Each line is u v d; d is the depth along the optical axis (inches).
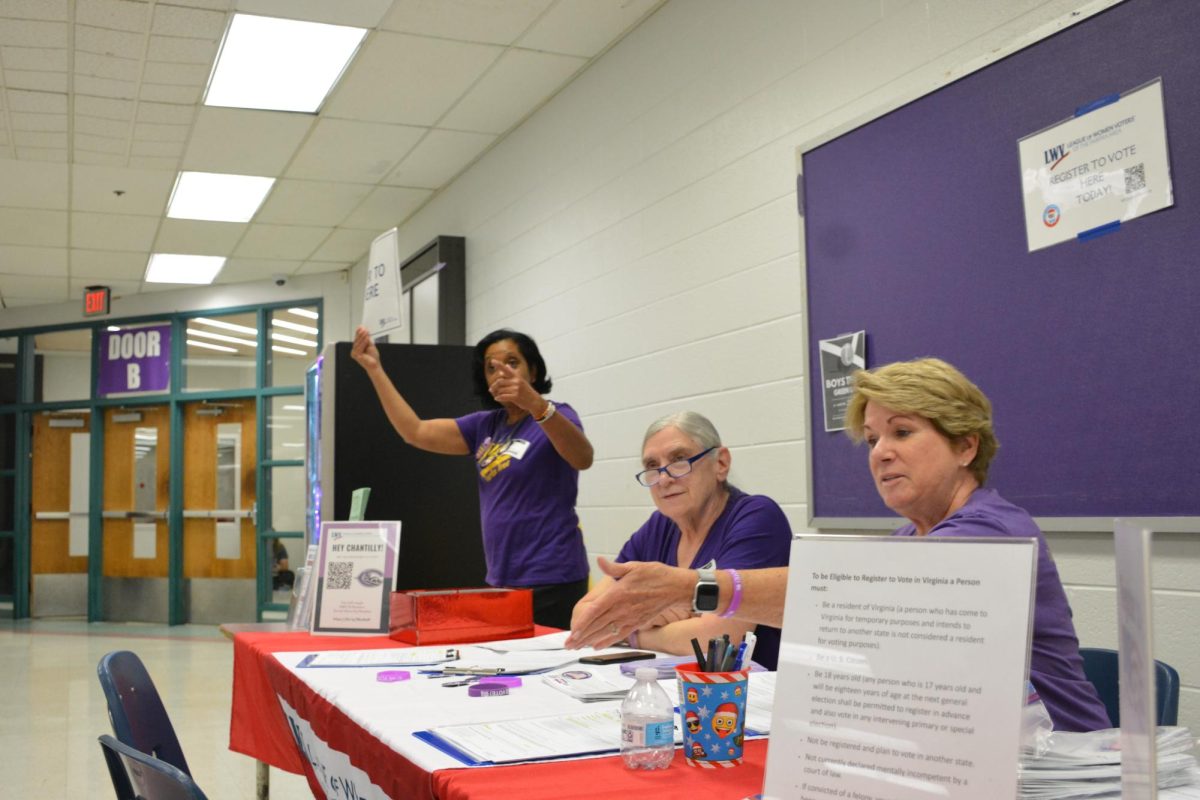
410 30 181.9
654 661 74.0
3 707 212.1
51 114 215.2
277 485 373.4
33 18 171.8
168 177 257.8
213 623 377.7
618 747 47.8
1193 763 37.4
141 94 206.1
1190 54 90.7
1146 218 93.7
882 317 124.0
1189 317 90.0
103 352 396.2
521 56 193.6
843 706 35.3
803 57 140.3
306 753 76.2
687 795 40.1
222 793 147.5
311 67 196.1
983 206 110.6
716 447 88.5
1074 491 99.7
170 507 382.3
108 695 60.8
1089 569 99.1
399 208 290.7
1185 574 90.6
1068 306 100.9
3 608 410.0
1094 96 98.8
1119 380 95.9
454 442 123.0
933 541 35.2
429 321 267.1
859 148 128.0
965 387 59.8
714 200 158.9
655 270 174.4
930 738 32.9
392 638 95.7
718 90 158.6
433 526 159.8
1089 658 73.2
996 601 33.1
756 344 148.0
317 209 289.0
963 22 115.2
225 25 176.9
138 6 168.7
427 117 223.8
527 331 222.8
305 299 366.9
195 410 386.0
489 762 45.3
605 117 192.4
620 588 53.4
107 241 314.3
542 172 217.5
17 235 304.8
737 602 53.7
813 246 135.6
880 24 127.0
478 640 92.3
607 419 189.0
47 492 405.1
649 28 178.5
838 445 130.2
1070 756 35.1
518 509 113.0
